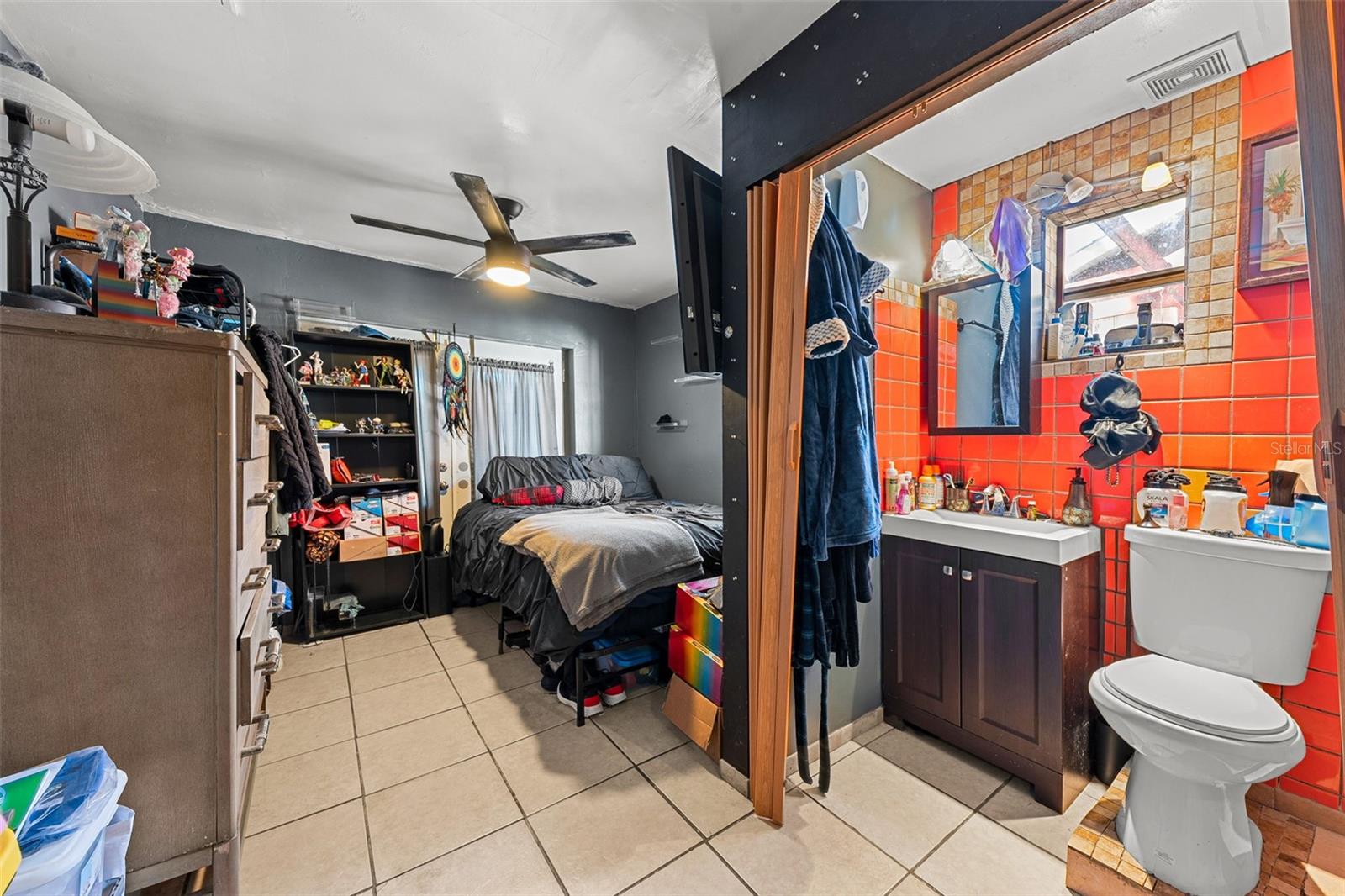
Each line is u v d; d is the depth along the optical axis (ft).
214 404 3.50
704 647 6.64
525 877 4.55
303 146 7.36
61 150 4.20
